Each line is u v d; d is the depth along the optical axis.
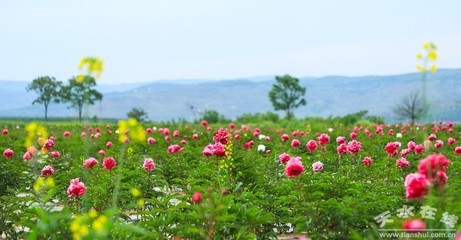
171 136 25.17
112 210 5.85
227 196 7.55
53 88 97.50
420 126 26.66
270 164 12.55
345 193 8.82
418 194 5.75
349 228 7.30
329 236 7.28
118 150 18.66
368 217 7.30
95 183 10.98
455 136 21.75
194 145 22.16
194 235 7.14
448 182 8.91
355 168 12.45
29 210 7.64
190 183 10.08
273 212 8.88
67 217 6.80
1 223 8.29
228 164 10.86
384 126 30.80
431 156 5.80
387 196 8.79
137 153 18.25
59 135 28.06
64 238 6.57
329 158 14.08
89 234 5.50
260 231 8.55
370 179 11.87
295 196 8.39
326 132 27.66
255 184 10.53
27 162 13.60
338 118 51.06
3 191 12.31
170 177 14.16
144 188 11.16
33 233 6.10
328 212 7.43
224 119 64.12
